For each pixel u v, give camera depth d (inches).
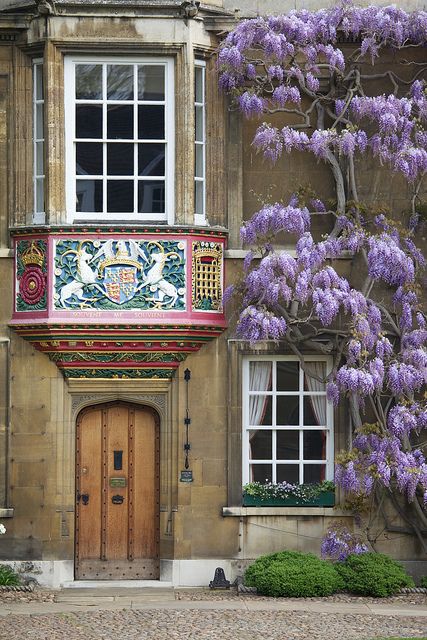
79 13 955.3
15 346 969.5
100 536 980.6
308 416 992.2
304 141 965.2
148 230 950.4
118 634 772.6
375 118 972.6
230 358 976.9
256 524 974.4
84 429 983.0
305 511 975.0
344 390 960.3
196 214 975.6
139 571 978.7
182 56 960.3
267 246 960.9
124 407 985.5
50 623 808.9
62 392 968.9
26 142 971.9
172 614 842.8
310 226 988.6
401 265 953.5
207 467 975.6
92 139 964.0
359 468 948.6
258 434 989.8
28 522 966.4
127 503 982.4
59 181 957.8
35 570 964.0
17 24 965.8
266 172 989.8
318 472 989.2
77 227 946.7
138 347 955.3
